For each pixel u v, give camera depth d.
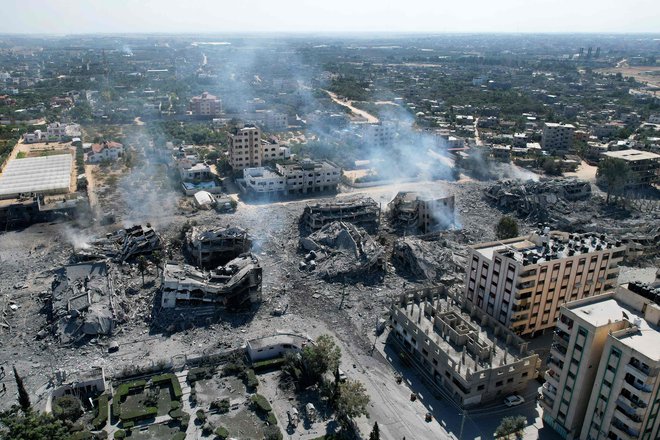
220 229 170.25
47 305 140.75
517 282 117.88
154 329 131.75
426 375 117.44
